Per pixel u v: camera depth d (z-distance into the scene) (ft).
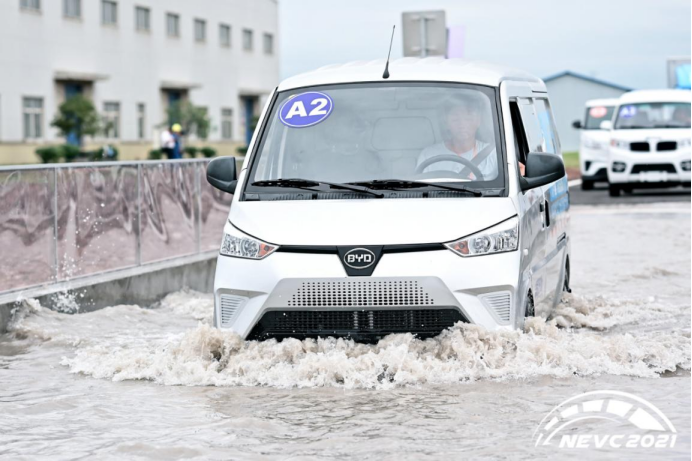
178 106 280.10
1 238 45.42
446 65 38.81
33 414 29.27
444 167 35.29
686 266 62.59
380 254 33.06
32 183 47.50
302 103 37.45
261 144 36.94
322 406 29.17
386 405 29.12
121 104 268.21
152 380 33.45
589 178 145.07
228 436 26.35
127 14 270.67
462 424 27.02
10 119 228.02
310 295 33.24
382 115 36.60
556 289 43.42
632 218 96.07
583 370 32.71
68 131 234.58
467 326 32.76
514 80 40.01
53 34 241.35
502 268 33.32
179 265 57.62
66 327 44.27
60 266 49.26
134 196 55.77
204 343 34.14
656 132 126.62
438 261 32.96
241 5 332.39
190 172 62.49
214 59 316.60
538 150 41.27
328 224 33.78
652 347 34.86
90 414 29.04
